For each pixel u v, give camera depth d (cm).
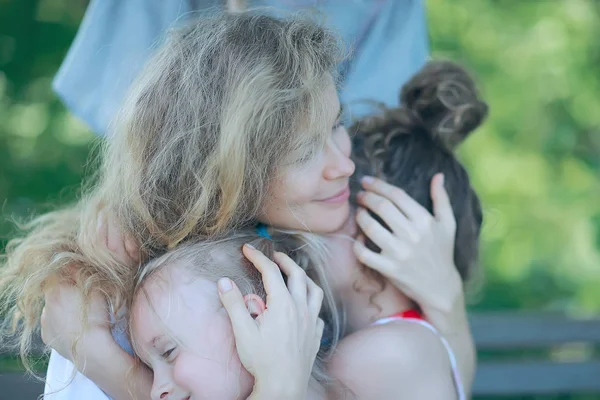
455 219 181
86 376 158
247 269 152
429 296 171
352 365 164
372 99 214
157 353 149
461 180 183
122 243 158
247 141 146
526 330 303
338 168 154
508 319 304
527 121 529
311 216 156
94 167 187
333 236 173
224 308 147
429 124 184
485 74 526
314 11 185
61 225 173
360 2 222
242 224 158
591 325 304
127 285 156
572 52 530
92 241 158
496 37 527
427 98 185
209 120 148
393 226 170
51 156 443
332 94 153
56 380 166
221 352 145
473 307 509
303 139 149
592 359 312
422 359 164
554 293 511
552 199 525
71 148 445
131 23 215
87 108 218
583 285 512
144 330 149
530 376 308
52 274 157
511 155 525
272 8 176
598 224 521
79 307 156
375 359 163
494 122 527
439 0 530
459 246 182
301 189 152
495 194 520
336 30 166
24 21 448
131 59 215
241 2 187
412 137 183
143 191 152
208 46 151
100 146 180
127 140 154
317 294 154
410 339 166
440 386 164
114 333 159
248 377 146
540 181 523
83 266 158
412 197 178
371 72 228
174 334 145
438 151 183
